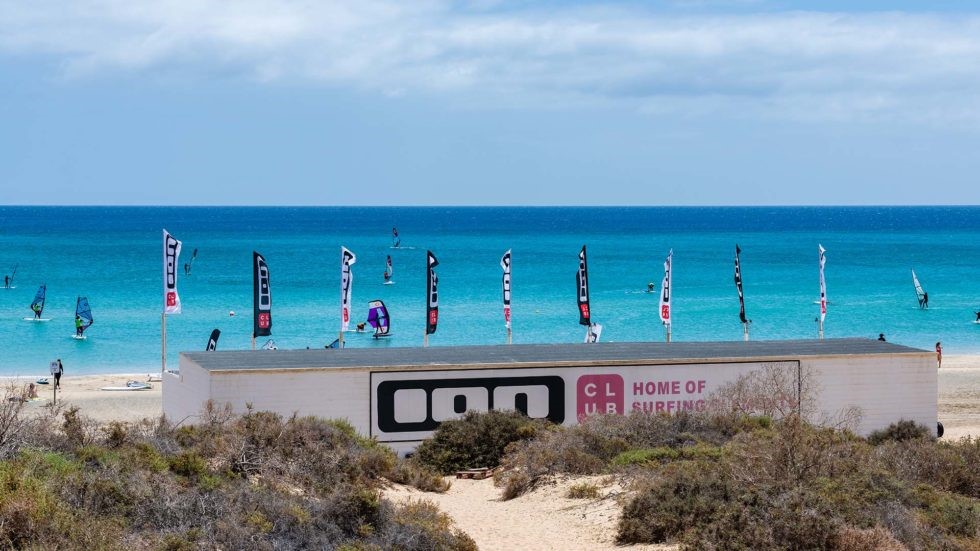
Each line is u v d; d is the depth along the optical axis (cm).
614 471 2984
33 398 5588
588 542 2347
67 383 6719
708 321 10506
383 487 2961
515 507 2798
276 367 4003
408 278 14938
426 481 3123
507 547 2333
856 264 18662
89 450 2248
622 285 14238
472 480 3447
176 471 2298
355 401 4041
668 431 3519
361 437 3528
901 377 4547
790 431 2495
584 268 6172
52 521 1767
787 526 2006
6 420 2214
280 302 11744
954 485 2847
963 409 6000
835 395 4491
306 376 3975
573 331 9656
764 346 4838
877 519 2083
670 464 2791
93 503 1916
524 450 3422
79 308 9100
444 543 2150
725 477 2408
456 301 12000
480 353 4534
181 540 1822
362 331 9538
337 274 15450
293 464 2705
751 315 11050
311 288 13338
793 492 2120
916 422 4556
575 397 4278
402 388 4097
